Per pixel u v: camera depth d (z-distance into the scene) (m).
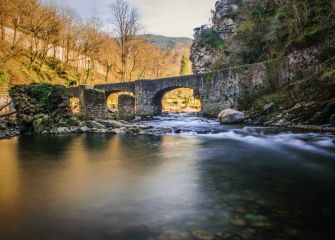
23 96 22.70
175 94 86.81
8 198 8.12
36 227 6.29
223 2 70.50
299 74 30.47
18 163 12.48
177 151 15.20
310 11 34.28
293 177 9.86
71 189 8.91
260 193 8.23
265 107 30.44
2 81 43.72
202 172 10.73
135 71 82.56
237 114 30.83
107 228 6.18
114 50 84.06
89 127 24.50
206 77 39.84
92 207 7.38
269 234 5.75
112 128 24.39
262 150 15.30
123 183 9.48
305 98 26.83
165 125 29.89
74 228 6.21
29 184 9.45
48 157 13.74
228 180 9.61
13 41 61.75
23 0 63.03
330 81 24.78
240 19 53.75
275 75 32.91
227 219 6.49
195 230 5.98
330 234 5.73
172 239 5.62
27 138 20.06
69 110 25.02
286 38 36.78
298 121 25.69
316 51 29.42
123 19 69.06
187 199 7.86
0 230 6.17
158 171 11.00
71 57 80.56
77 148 16.16
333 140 17.14
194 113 50.44
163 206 7.38
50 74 68.31
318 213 6.77
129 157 13.70
